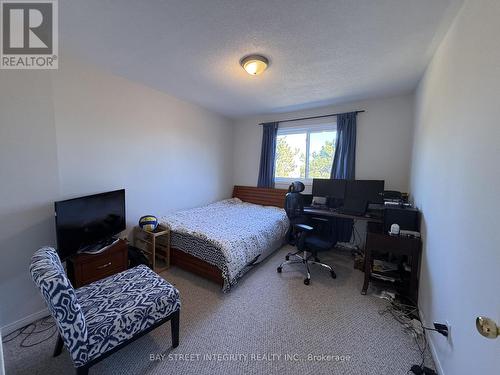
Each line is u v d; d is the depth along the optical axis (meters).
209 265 2.42
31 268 1.19
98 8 1.49
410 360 1.51
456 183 1.33
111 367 1.43
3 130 1.64
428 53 1.99
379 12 1.50
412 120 3.00
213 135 4.20
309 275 2.53
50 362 1.46
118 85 2.60
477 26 1.16
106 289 1.56
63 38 1.84
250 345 1.62
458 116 1.36
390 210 2.41
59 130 2.12
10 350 1.55
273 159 4.22
